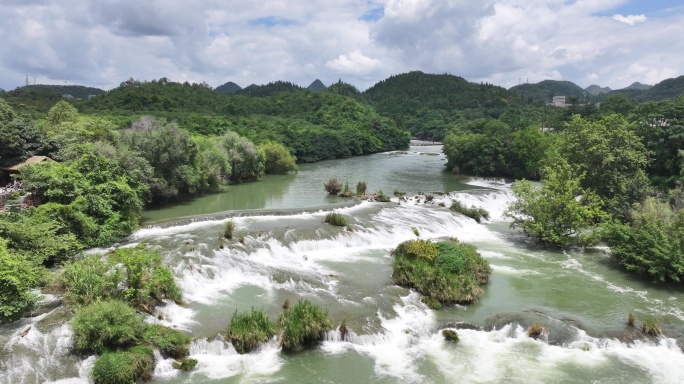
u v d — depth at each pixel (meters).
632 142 60.38
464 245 40.03
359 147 155.62
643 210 44.59
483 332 28.38
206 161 71.31
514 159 94.50
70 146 50.47
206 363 24.14
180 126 124.75
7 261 25.88
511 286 35.50
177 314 28.28
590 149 59.16
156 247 37.47
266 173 99.69
